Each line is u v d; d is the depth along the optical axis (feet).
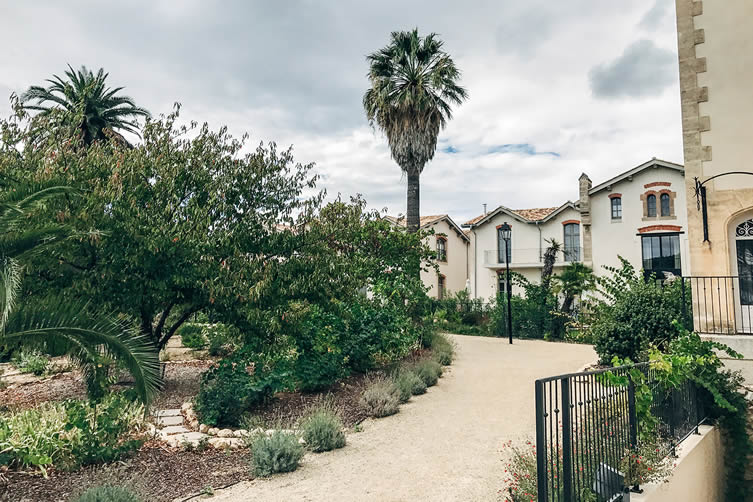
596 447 13.71
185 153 29.63
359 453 20.36
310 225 32.09
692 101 30.01
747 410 24.02
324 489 16.39
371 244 44.91
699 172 29.58
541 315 71.92
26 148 26.32
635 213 79.87
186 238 26.05
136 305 27.30
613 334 32.65
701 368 23.48
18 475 16.79
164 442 21.01
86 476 16.55
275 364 28.55
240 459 19.33
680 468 17.79
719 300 28.27
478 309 91.56
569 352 53.01
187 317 31.55
